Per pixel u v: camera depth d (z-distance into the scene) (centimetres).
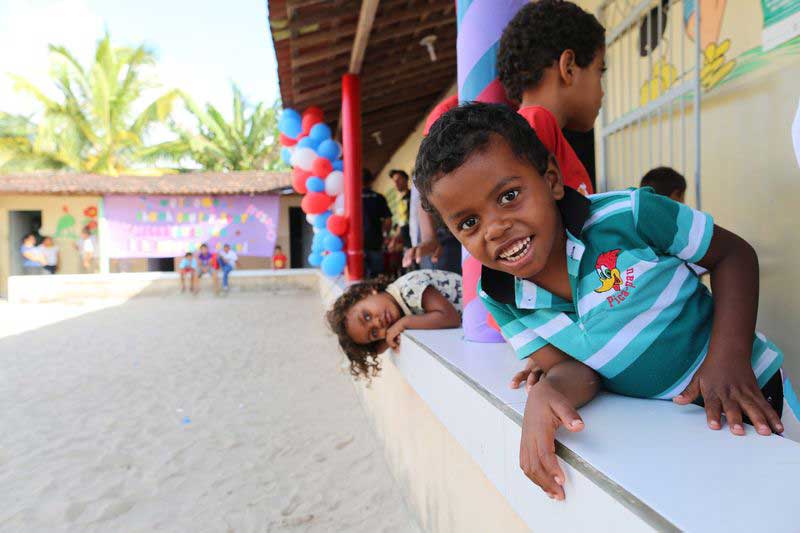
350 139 712
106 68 2253
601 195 122
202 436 385
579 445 95
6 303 1373
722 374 101
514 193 105
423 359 206
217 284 1460
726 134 280
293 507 281
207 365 605
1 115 2255
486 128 106
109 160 2298
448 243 385
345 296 284
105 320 1006
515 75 177
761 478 79
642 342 117
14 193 1571
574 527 93
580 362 123
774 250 254
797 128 75
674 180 251
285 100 771
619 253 114
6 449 371
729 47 273
